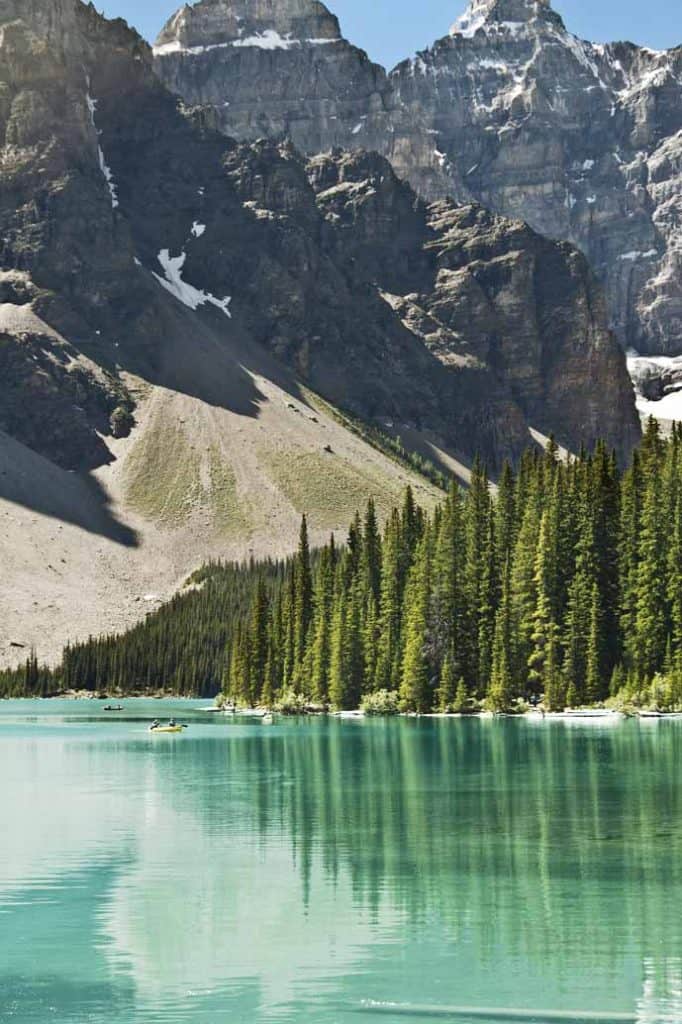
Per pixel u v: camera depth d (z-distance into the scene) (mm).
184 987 58219
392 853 84312
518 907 70188
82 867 81562
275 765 138750
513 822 94938
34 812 104688
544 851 84188
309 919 68312
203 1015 54875
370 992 57125
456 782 117625
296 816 99938
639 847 85125
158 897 73438
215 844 88625
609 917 68000
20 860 84000
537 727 179875
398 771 127938
